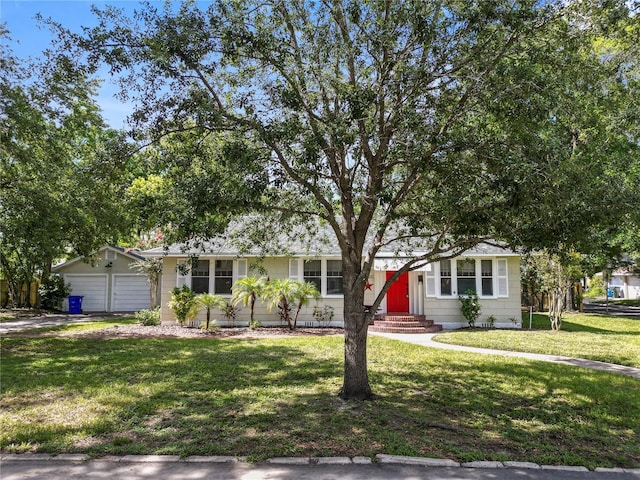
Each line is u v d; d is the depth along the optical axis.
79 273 25.78
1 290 27.06
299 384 8.28
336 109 6.50
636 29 7.18
